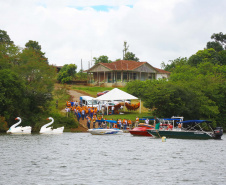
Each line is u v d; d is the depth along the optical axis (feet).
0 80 168.35
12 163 87.10
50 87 207.51
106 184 68.74
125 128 179.42
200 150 115.44
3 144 119.75
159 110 203.41
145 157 99.09
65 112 196.54
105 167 84.28
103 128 165.58
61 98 217.15
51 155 100.01
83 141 134.41
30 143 124.16
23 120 173.17
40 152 104.78
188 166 86.79
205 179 73.46
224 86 225.56
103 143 129.39
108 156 99.96
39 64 206.80
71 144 124.47
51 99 185.26
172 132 153.38
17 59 212.23
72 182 69.87
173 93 198.49
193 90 219.00
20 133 159.74
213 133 150.92
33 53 217.77
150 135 160.66
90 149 113.09
